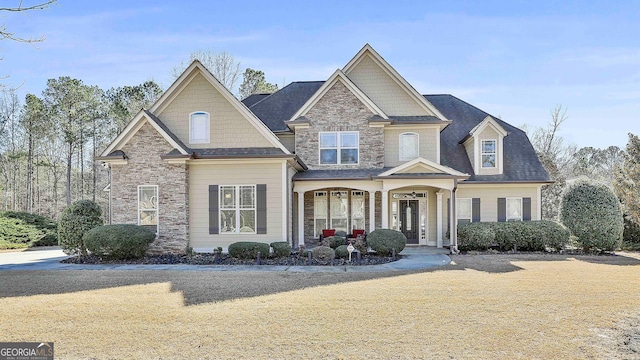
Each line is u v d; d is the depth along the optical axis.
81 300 8.41
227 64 41.84
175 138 16.62
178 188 16.11
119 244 14.04
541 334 6.21
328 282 10.24
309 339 6.01
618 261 14.39
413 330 6.41
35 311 7.58
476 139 20.50
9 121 40.34
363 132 19.16
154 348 5.70
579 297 8.56
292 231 17.89
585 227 16.83
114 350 5.63
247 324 6.74
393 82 20.44
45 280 10.63
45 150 41.59
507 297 8.55
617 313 7.36
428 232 19.94
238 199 16.33
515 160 21.20
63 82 38.53
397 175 17.05
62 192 44.06
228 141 17.14
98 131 41.03
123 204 16.27
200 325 6.70
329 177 17.70
